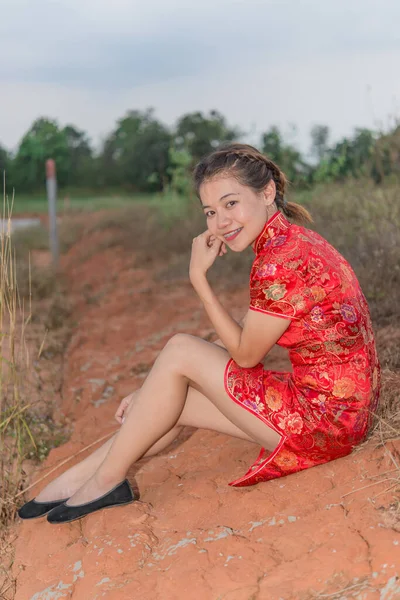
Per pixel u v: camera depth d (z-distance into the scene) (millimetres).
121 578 2301
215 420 2744
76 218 17625
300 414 2467
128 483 2768
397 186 6996
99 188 63344
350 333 2395
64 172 63719
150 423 2645
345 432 2455
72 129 71312
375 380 2525
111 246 12188
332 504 2342
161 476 3135
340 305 2375
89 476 2906
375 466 2475
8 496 3156
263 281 2363
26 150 62156
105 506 2729
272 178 2500
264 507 2449
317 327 2373
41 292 9016
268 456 2717
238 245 2471
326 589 1939
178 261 9516
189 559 2252
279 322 2367
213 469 3037
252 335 2404
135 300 7754
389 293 4914
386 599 1810
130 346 5949
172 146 12844
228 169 2400
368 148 8242
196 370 2572
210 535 2371
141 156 60812
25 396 4230
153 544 2449
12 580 2564
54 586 2381
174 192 12344
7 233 3230
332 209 7496
